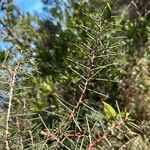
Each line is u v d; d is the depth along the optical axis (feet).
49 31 15.70
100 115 5.32
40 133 5.41
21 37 13.94
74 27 14.08
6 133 5.19
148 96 14.29
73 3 15.10
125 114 4.95
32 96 10.94
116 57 13.67
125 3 17.10
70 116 5.42
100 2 13.32
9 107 5.35
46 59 13.92
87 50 5.93
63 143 5.47
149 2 17.25
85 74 5.70
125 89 14.29
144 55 15.19
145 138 10.17
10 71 5.54
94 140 5.16
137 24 16.26
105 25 5.45
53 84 12.72
